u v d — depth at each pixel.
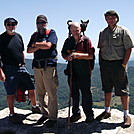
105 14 4.61
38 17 4.70
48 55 4.72
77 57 4.59
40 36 4.76
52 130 4.71
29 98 5.64
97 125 4.87
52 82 4.77
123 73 4.68
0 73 4.78
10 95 4.99
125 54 4.55
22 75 5.25
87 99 4.86
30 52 4.78
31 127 4.87
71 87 4.80
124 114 4.86
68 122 4.72
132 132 4.56
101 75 5.00
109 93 5.08
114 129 4.68
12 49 4.91
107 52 4.71
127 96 4.78
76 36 4.65
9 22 4.80
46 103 5.20
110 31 4.66
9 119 5.11
